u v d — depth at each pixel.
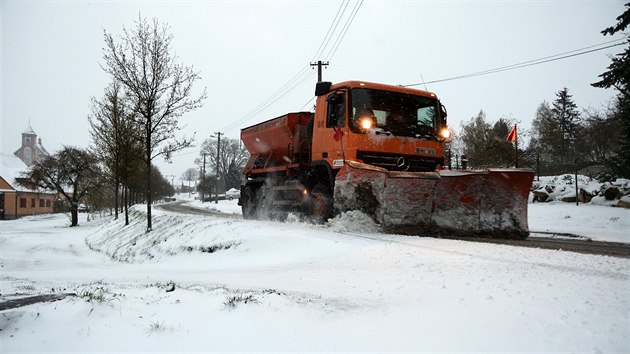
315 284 5.02
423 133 9.90
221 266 8.42
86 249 19.84
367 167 8.50
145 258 13.00
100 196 38.81
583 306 3.37
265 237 9.28
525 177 8.62
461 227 8.84
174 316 3.93
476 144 29.98
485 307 3.55
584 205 18.48
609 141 30.48
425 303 3.83
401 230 8.64
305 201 11.62
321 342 3.23
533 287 3.93
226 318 3.79
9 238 22.53
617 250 7.02
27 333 3.47
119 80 15.64
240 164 90.81
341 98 9.86
